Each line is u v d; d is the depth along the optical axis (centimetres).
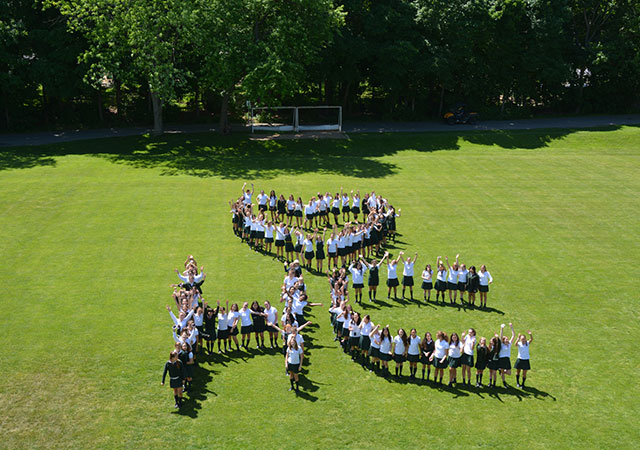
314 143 5116
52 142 4900
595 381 1894
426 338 1853
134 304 2289
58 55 4841
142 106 5978
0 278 2459
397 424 1659
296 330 1873
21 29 4769
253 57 4653
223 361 1978
